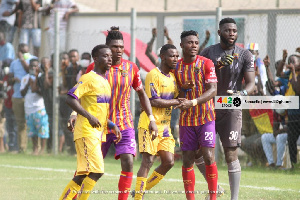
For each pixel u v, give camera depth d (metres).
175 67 19.45
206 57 20.08
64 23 40.91
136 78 18.39
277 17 32.44
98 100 16.89
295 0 38.72
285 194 21.86
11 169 29.97
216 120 19.78
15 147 39.94
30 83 38.03
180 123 19.64
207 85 19.05
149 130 18.36
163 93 19.16
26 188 22.95
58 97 37.41
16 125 39.66
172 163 19.39
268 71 30.36
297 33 31.67
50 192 21.92
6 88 40.59
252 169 30.12
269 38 32.66
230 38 19.62
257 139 30.66
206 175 19.61
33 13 42.56
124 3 46.59
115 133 17.22
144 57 34.56
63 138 38.16
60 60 37.97
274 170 29.66
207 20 35.25
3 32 42.09
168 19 36.75
